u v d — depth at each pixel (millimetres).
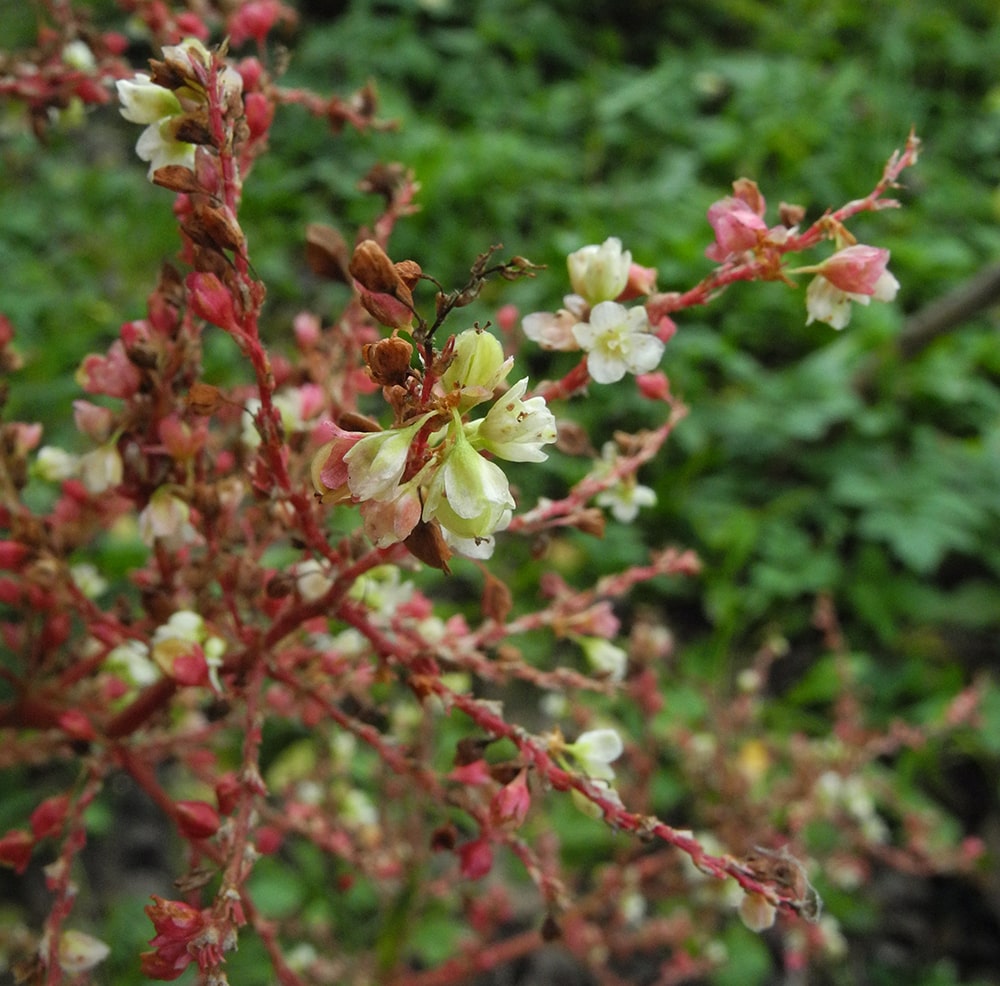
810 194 328
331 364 80
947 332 261
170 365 72
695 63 379
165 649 69
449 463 47
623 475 76
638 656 120
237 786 65
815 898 57
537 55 378
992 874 193
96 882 164
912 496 237
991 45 413
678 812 183
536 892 172
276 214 285
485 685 194
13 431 81
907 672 217
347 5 372
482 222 293
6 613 150
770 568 227
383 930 127
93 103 94
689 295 64
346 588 66
